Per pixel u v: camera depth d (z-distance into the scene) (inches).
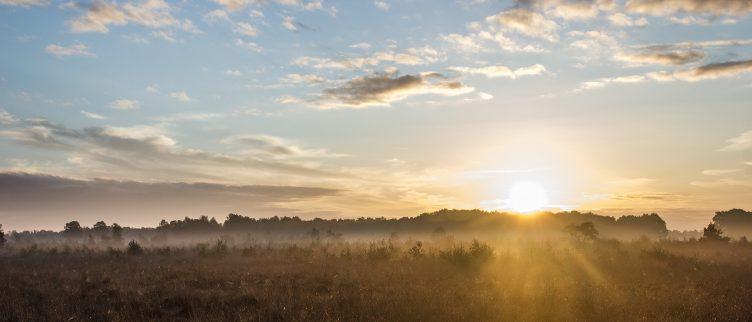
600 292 585.9
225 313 495.2
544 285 629.3
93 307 527.8
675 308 517.3
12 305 517.0
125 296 595.8
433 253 1146.0
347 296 565.3
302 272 870.4
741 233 3238.2
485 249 994.7
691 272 858.1
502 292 596.7
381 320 447.2
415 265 970.1
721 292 629.3
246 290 621.3
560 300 539.5
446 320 451.2
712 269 906.1
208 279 772.6
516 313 478.9
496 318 460.4
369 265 981.8
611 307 503.2
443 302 512.1
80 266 1047.6
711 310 495.2
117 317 471.8
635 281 746.2
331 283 733.3
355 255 1206.3
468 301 529.7
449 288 653.9
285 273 852.0
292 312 483.5
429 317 462.3
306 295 593.9
